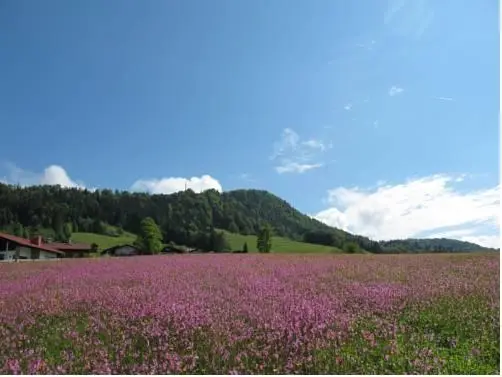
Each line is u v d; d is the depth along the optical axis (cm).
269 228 9281
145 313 973
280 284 1448
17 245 6319
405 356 696
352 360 689
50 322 1019
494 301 1064
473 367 656
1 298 1365
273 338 768
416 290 1262
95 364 676
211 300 1112
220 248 10388
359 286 1348
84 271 2269
